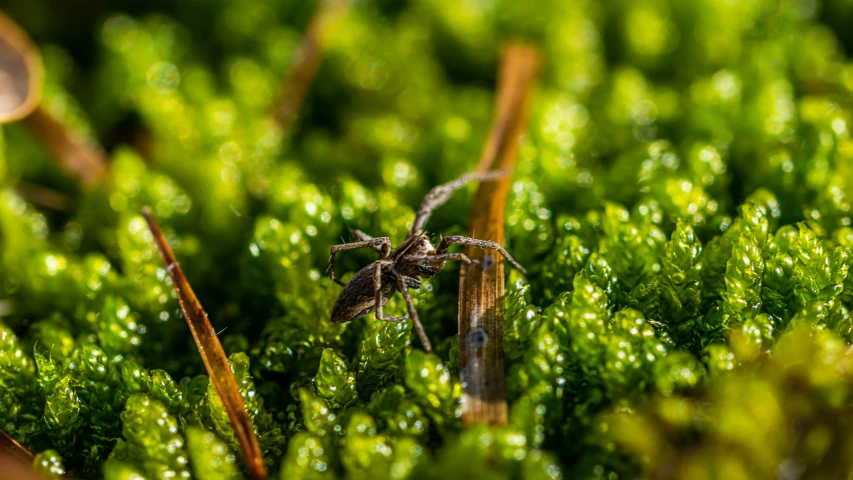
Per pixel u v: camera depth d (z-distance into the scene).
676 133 0.13
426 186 0.13
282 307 0.12
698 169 0.12
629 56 0.14
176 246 0.12
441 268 0.12
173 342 0.12
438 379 0.11
